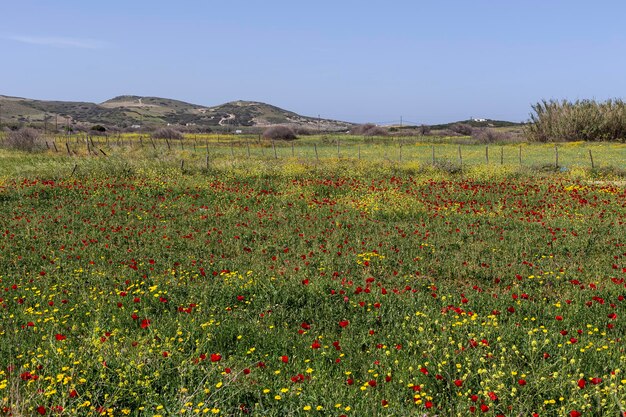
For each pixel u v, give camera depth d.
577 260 11.62
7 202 18.64
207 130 96.50
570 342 6.42
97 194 20.02
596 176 25.62
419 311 8.42
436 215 16.42
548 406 5.31
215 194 20.39
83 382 5.40
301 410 5.17
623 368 5.93
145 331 7.47
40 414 4.76
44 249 12.81
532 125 60.59
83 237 13.93
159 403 5.30
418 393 5.48
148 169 24.70
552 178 24.27
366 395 5.42
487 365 6.17
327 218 16.39
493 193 20.50
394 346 7.10
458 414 4.96
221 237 14.19
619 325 7.80
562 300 8.99
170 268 11.27
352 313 8.48
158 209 17.80
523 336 7.05
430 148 52.16
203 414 4.79
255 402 5.45
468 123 112.38
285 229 14.92
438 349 6.59
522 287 9.99
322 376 6.00
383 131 77.50
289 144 58.94
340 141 63.25
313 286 9.29
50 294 9.56
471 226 14.71
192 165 26.47
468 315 7.75
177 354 6.31
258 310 8.66
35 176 23.39
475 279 10.75
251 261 11.91
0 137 49.06
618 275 10.36
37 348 6.63
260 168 25.83
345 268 11.29
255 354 6.89
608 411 4.91
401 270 11.18
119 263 11.85
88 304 8.80
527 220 15.65
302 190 21.03
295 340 7.43
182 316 8.13
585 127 57.28
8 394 5.11
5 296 9.52
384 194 19.52
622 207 17.62
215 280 10.23
